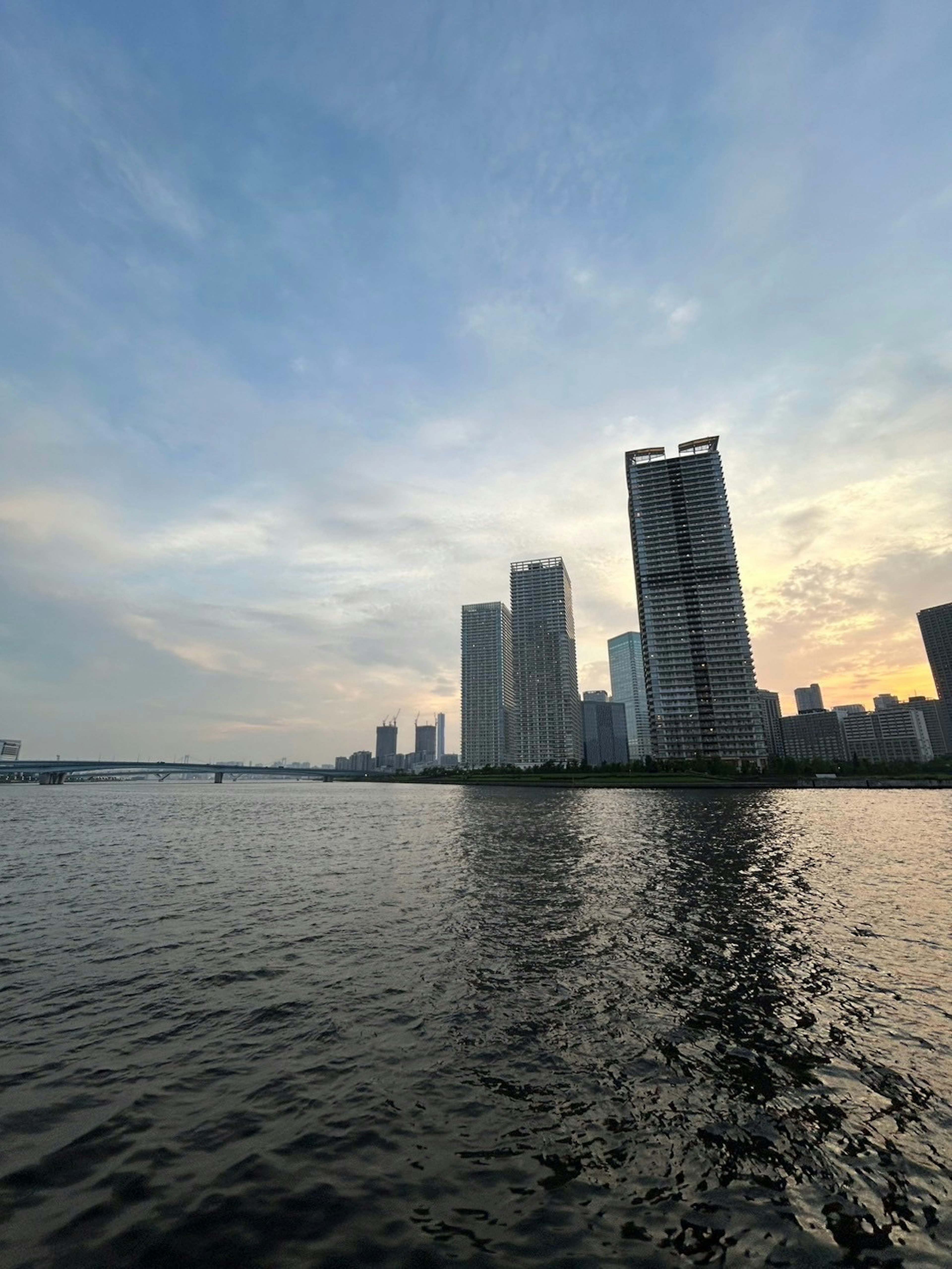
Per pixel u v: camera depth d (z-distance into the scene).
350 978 18.12
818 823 65.56
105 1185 9.14
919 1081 12.41
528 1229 8.37
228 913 26.30
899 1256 7.93
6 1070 12.68
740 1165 9.82
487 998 16.62
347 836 58.16
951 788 142.38
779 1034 14.49
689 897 29.11
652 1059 13.30
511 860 41.00
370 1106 11.42
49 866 40.06
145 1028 14.73
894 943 21.67
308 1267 7.63
